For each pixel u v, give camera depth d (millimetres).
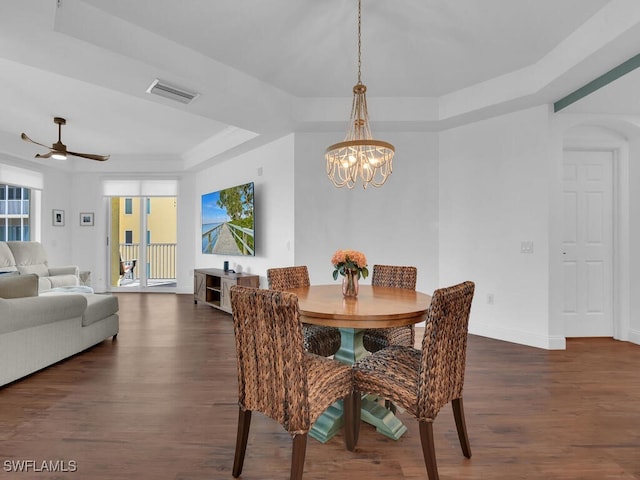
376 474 1521
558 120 3225
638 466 1573
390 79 3232
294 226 4004
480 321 3641
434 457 1420
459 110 3465
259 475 1514
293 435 1350
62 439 1751
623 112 3203
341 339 2139
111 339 3475
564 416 2002
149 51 2438
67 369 2676
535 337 3252
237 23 2357
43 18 1937
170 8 2189
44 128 4562
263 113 3395
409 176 3973
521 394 2277
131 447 1695
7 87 3346
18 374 2375
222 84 2895
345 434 1692
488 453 1667
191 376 2561
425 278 3957
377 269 2838
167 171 6168
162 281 7145
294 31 2461
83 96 3561
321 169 4016
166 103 3178
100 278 6219
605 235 3568
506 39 2574
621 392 2307
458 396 1602
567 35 2523
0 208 5273
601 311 3568
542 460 1615
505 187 3473
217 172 5594
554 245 3203
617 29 2139
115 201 6535
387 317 1632
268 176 4445
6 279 2469
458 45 2656
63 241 6023
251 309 1395
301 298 2053
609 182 3568
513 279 3414
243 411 1494
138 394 2260
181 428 1868
